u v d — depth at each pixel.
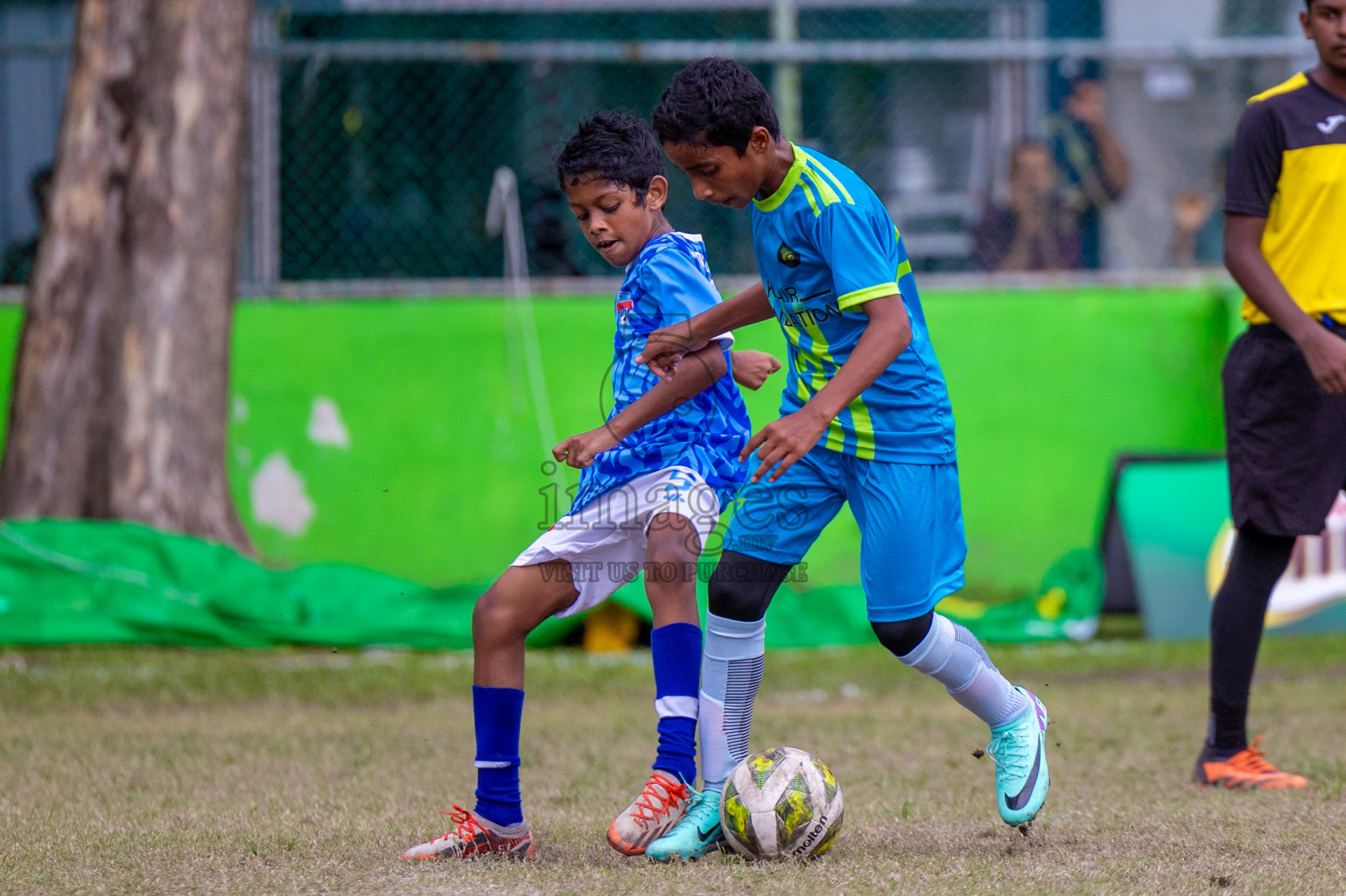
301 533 31.78
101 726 18.52
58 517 28.12
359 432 32.06
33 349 28.58
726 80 10.47
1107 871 9.98
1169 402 33.09
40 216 33.81
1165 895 9.23
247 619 25.39
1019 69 33.62
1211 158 35.06
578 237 33.53
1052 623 27.30
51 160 34.56
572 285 32.88
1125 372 33.03
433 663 24.25
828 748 16.59
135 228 28.83
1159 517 27.23
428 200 33.22
